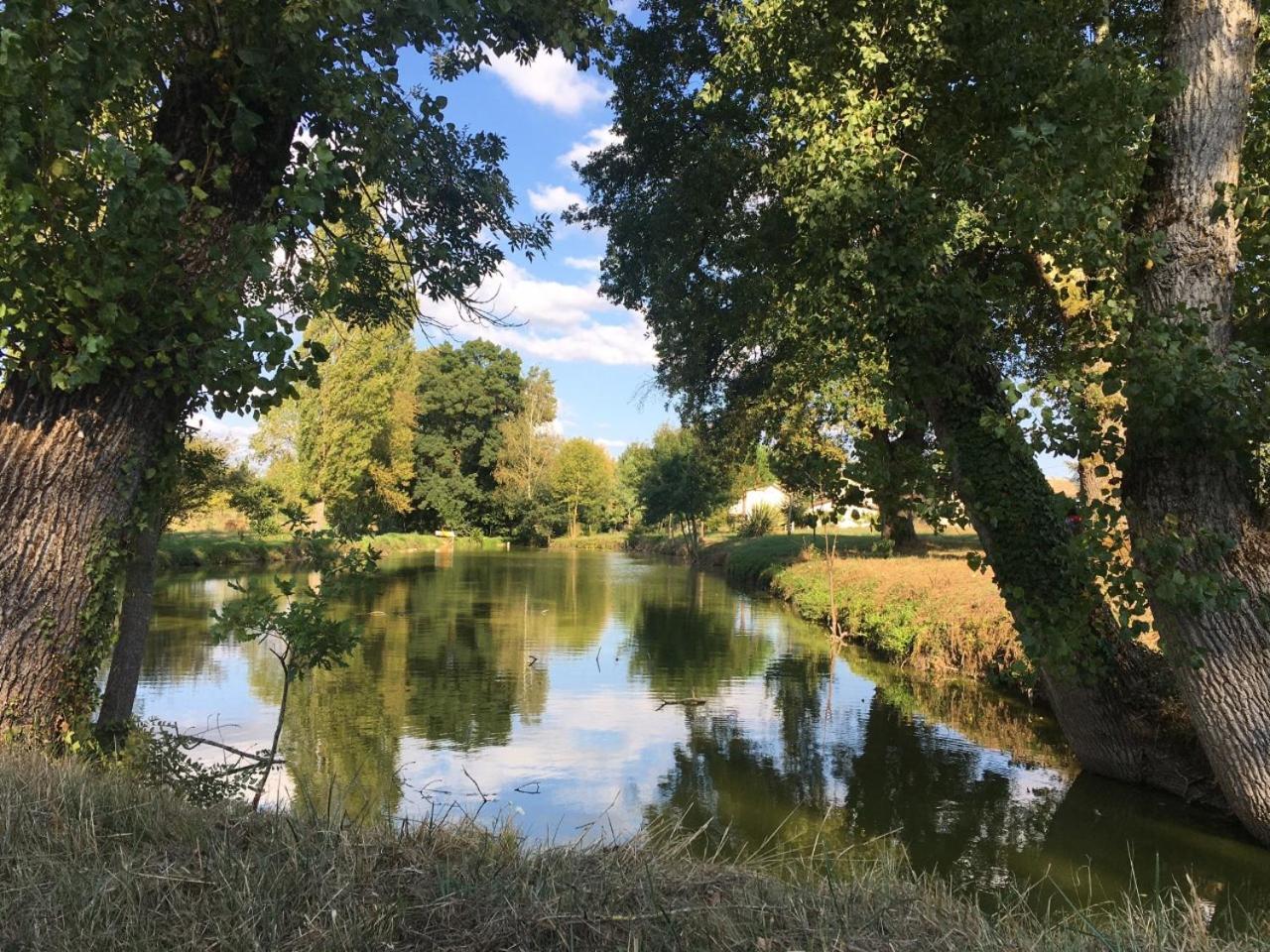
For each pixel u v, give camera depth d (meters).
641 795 8.20
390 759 9.32
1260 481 6.12
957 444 7.66
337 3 4.43
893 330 7.46
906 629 15.23
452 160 7.59
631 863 3.47
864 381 12.96
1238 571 5.83
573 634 19.02
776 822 7.54
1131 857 6.57
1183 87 5.77
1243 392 5.43
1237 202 5.65
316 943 2.68
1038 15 7.07
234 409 4.97
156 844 3.40
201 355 4.68
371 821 4.16
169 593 24.22
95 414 4.96
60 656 4.98
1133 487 6.16
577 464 79.44
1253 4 6.02
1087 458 6.18
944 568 17.64
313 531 6.09
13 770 3.96
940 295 7.18
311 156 4.45
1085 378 6.01
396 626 20.06
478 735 10.41
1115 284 6.08
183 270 4.68
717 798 8.15
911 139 8.45
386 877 3.17
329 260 5.75
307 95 5.13
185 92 5.19
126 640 7.05
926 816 7.65
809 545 31.55
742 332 16.27
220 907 2.85
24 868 3.01
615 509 86.88
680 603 25.97
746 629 20.08
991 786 8.48
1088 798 7.96
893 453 7.62
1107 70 5.94
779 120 9.03
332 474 39.00
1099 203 5.73
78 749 5.07
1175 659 6.16
